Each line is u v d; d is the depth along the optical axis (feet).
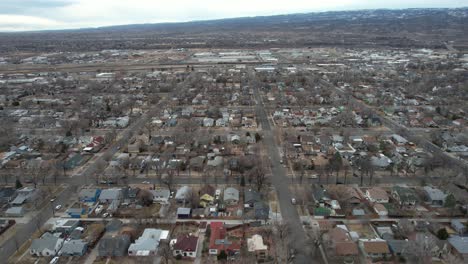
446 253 224.33
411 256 219.20
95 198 293.64
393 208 276.21
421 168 351.46
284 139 435.94
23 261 222.07
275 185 321.73
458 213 270.05
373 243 226.17
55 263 219.00
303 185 320.70
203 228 253.24
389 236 239.09
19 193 300.81
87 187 319.06
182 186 319.88
